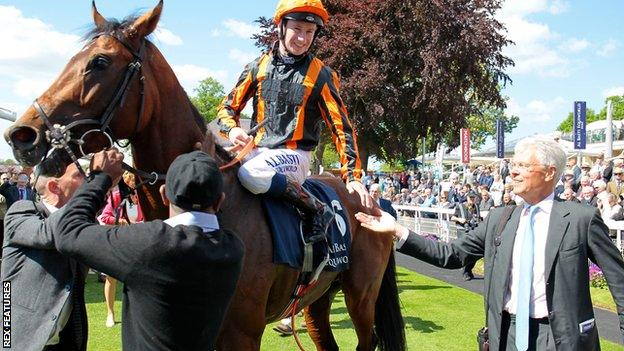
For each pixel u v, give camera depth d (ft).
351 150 9.18
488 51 55.01
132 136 7.14
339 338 15.74
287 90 8.84
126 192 7.33
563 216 6.87
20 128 6.42
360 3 55.16
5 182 25.52
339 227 9.55
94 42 6.88
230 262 5.62
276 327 16.12
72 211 5.84
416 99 54.85
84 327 7.59
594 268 24.62
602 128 67.62
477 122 146.92
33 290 7.11
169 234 5.35
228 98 9.19
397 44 55.77
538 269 6.86
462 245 7.97
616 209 24.70
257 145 8.81
